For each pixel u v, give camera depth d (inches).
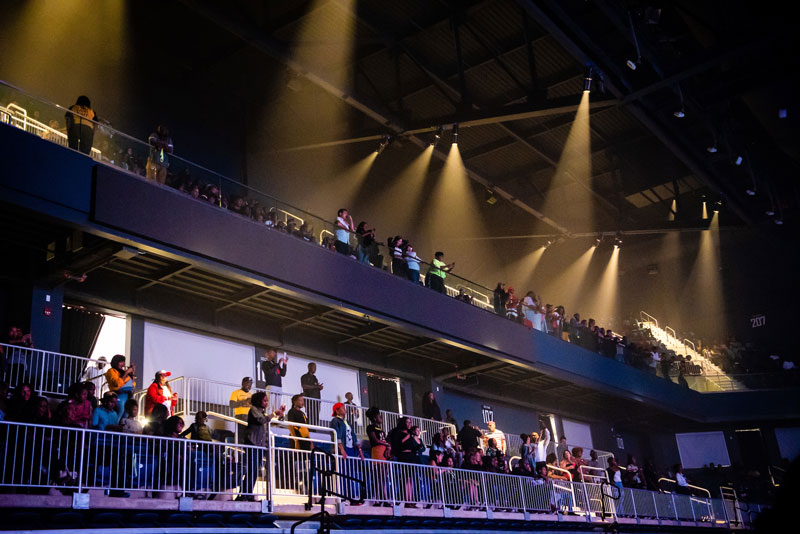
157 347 659.4
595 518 754.2
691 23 831.7
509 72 838.5
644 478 938.1
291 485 484.7
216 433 568.4
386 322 748.0
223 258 593.3
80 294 600.7
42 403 388.5
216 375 701.3
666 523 871.1
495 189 1117.1
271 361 665.6
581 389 1083.3
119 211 525.7
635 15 756.0
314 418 672.4
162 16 773.3
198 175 605.6
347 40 823.1
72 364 575.8
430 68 892.0
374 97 927.7
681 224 1151.6
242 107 879.7
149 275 622.5
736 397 1255.5
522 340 922.7
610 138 1066.1
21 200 474.9
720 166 1081.4
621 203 1175.6
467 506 601.6
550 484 712.4
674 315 1433.3
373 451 557.3
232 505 429.7
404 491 553.6
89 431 376.5
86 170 515.2
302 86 872.3
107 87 727.7
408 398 914.7
